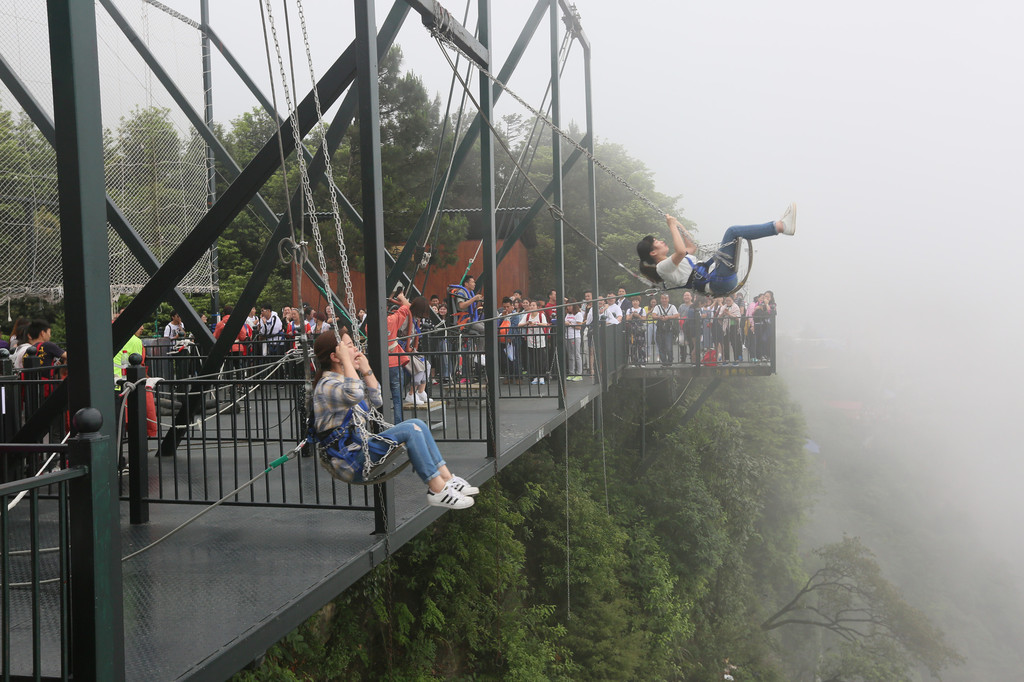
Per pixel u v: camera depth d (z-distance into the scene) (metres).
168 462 8.01
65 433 7.04
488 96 8.14
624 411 22.92
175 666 3.42
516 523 14.00
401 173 25.05
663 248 5.80
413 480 7.30
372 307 5.54
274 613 4.04
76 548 2.94
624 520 18.73
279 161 5.88
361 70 5.47
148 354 13.69
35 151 12.32
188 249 6.00
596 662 14.67
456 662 12.32
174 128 14.55
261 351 14.21
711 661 19.38
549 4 13.30
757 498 24.67
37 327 9.34
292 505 5.58
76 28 2.95
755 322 18.73
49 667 3.36
